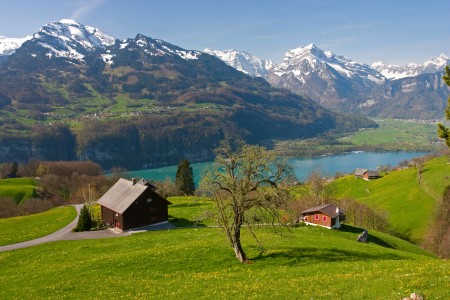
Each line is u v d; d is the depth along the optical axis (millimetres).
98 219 95438
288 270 39531
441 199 114500
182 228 81625
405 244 85125
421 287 24891
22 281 43625
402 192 141875
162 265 45156
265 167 44969
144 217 85875
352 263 42156
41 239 77438
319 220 86188
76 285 38906
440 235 94875
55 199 158750
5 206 134375
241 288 32188
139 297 32812
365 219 112812
